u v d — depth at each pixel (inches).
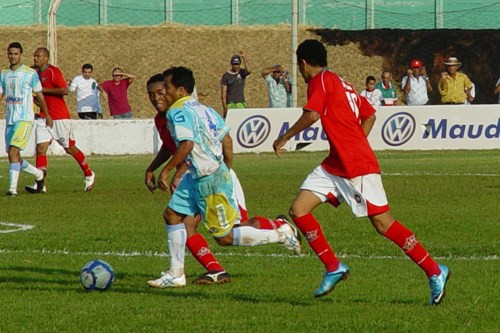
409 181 1574.8
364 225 1063.6
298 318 615.8
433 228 1045.2
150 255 893.8
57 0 2409.0
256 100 3304.6
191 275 791.7
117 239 989.2
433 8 3639.3
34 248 940.6
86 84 2496.3
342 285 730.2
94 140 2337.6
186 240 746.2
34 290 724.7
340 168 643.5
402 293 697.6
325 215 1149.1
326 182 648.4
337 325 593.9
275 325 596.1
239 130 2257.6
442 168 1813.5
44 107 1432.1
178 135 685.3
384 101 2433.6
